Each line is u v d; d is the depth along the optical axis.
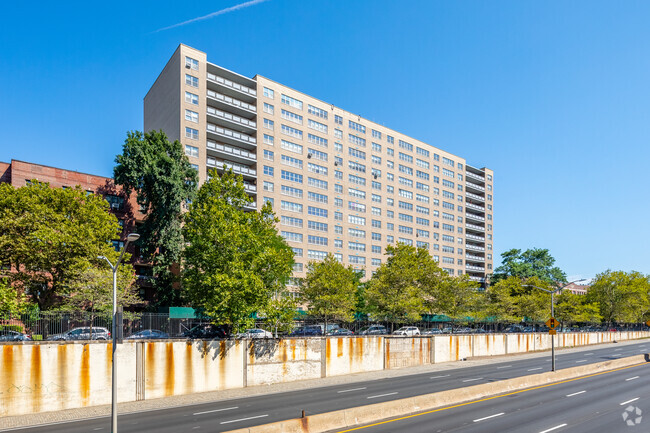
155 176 50.62
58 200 37.53
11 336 26.81
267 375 32.00
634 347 66.06
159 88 72.94
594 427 17.70
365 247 87.06
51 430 19.38
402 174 96.19
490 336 52.66
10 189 36.38
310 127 81.62
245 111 73.38
